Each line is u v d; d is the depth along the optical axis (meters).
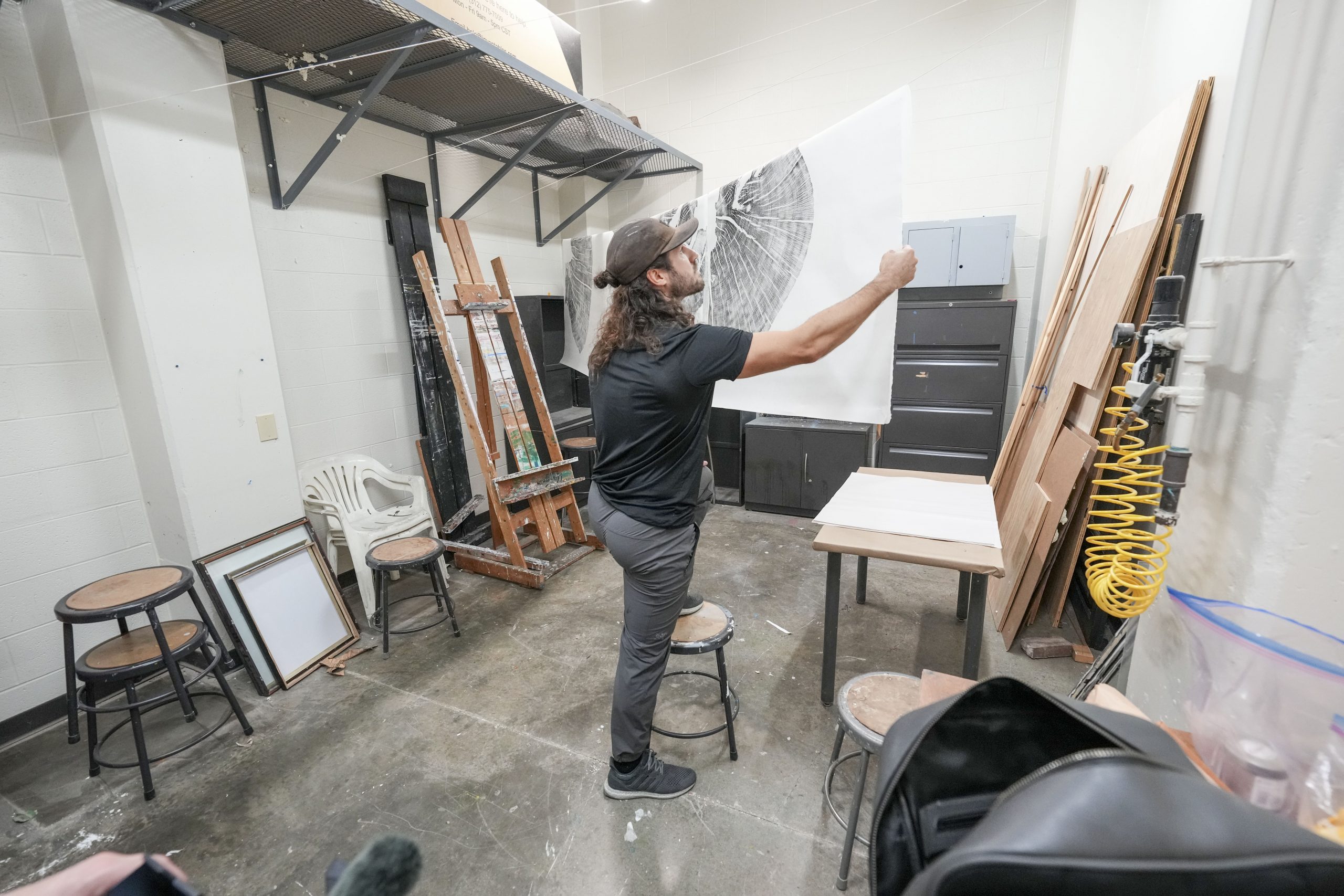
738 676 2.03
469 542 3.14
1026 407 2.70
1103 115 2.75
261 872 1.34
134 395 1.93
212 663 1.77
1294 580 0.85
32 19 1.69
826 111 3.54
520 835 1.42
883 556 1.54
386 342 2.89
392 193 2.79
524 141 3.12
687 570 1.39
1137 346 1.78
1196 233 1.59
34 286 1.77
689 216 2.43
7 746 1.77
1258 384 0.91
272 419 2.20
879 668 2.06
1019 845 0.25
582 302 3.60
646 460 1.30
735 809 1.49
